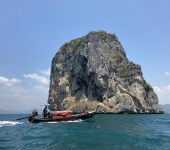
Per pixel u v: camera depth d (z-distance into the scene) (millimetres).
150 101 114875
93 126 32719
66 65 134625
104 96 111250
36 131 27391
